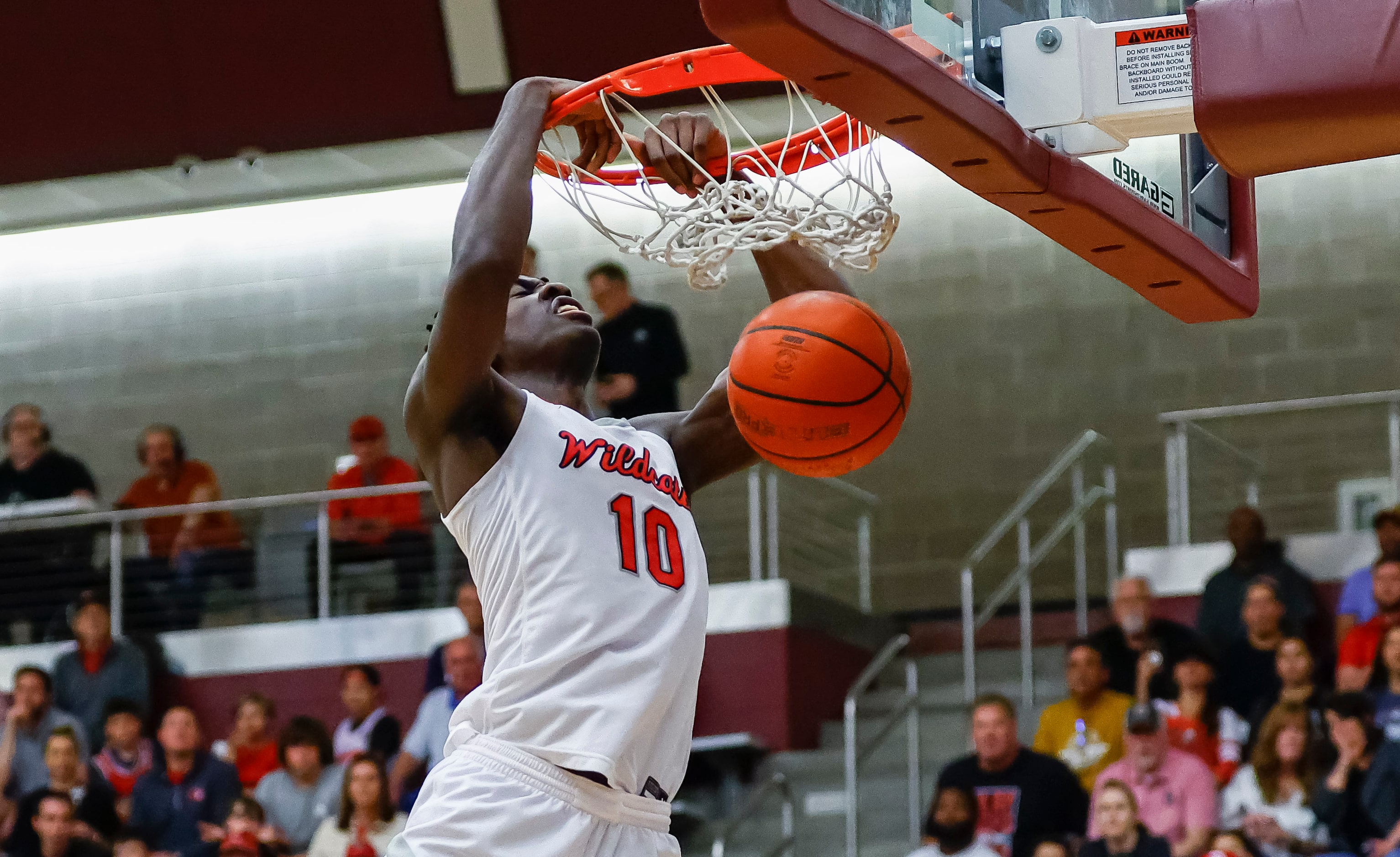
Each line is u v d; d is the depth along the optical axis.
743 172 3.19
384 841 8.02
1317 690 7.32
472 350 2.65
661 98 8.18
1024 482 11.41
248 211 12.80
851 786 8.47
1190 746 7.35
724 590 9.81
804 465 2.91
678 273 11.96
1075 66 3.37
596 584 2.70
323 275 12.62
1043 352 11.58
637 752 2.68
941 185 11.96
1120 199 3.43
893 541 11.49
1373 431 9.62
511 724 2.68
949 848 7.14
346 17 11.55
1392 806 6.75
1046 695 9.37
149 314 12.72
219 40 11.74
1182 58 3.35
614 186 3.32
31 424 10.65
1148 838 6.80
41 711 9.24
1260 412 9.73
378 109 11.98
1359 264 11.18
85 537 10.48
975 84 3.33
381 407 12.36
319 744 8.55
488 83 11.71
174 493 10.59
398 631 9.98
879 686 10.39
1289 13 3.26
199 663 10.15
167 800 8.52
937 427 11.62
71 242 12.92
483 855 2.64
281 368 12.50
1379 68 3.17
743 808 8.52
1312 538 8.98
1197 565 9.28
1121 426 11.35
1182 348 11.38
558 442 2.77
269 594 10.34
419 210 12.64
